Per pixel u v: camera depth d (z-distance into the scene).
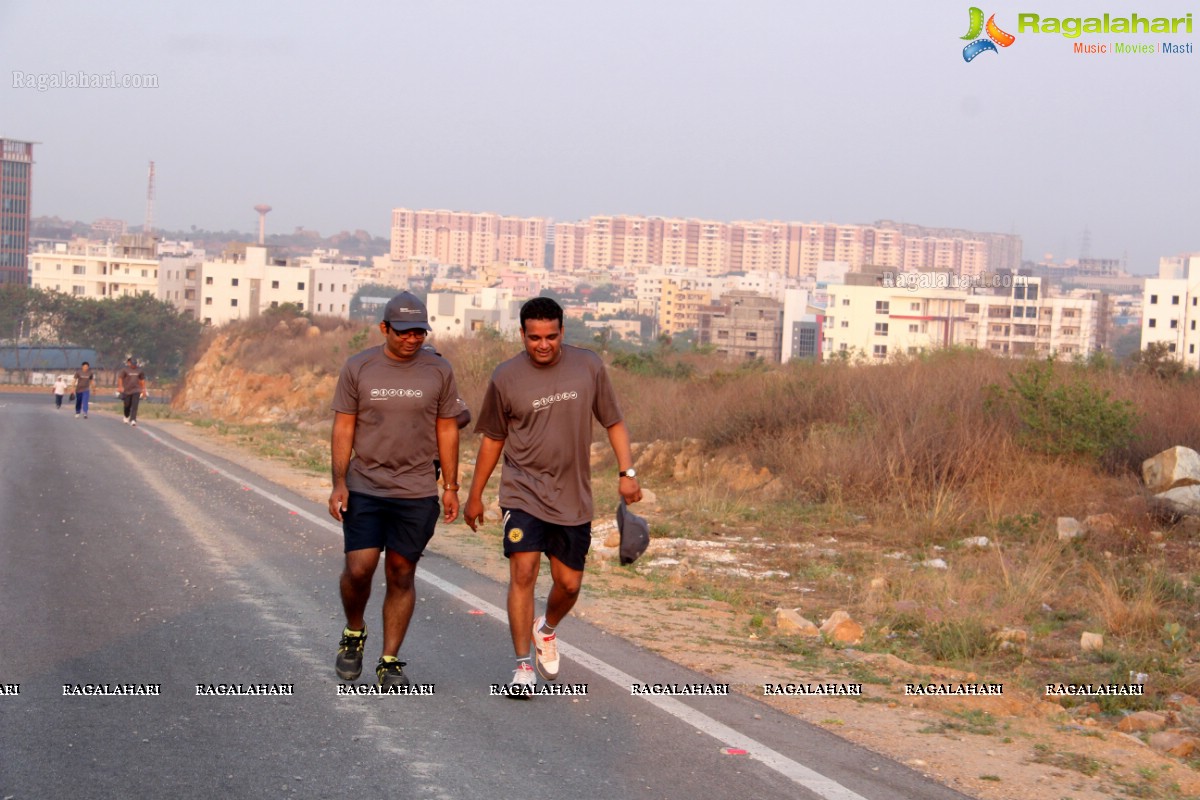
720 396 20.52
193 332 102.50
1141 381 18.08
